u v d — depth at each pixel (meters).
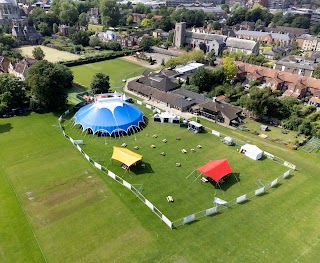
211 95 124.50
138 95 126.56
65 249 52.12
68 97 120.31
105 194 65.81
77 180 69.94
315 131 95.44
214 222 59.38
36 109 106.50
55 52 194.88
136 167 75.94
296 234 57.19
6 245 52.41
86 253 51.47
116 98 100.88
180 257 51.41
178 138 90.94
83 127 92.75
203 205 63.97
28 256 50.56
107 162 77.50
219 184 70.75
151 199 65.00
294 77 133.25
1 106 99.88
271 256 52.31
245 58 177.38
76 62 167.25
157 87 128.00
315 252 53.41
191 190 68.56
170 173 74.38
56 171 72.94
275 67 164.75
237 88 129.88
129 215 60.22
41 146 83.94
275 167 78.94
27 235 54.62
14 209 60.53
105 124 91.00
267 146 89.19
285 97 120.94
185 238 55.28
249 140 92.50
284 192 69.06
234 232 57.12
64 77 108.62
